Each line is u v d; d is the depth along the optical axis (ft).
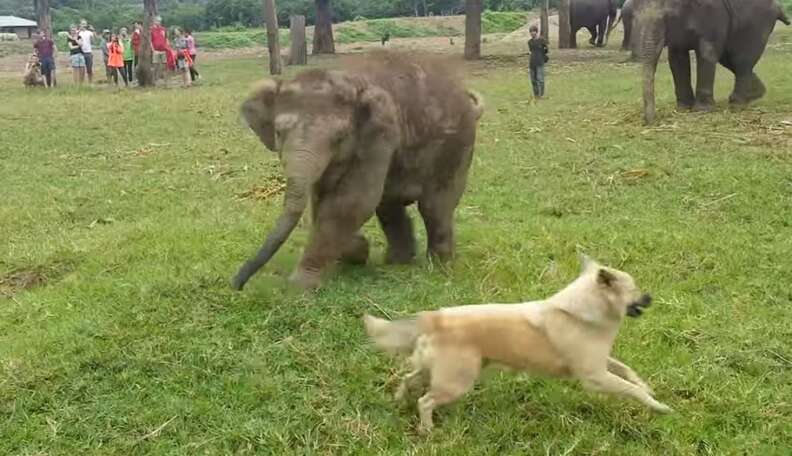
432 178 23.57
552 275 23.15
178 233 27.61
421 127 22.61
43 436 16.25
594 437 15.66
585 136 43.42
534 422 16.15
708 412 16.53
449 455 15.25
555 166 36.99
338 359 18.40
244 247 25.70
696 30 48.01
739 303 21.39
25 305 22.38
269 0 84.89
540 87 60.18
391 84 22.30
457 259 24.88
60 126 53.31
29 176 39.60
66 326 20.13
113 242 27.14
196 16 204.33
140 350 18.70
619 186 33.58
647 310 20.75
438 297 21.40
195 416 16.62
